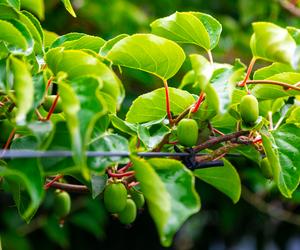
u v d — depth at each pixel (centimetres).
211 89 87
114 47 94
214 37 101
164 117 100
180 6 212
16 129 92
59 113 94
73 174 97
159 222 84
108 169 96
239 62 91
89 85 83
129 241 235
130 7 196
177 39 101
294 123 102
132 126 98
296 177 98
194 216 233
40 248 217
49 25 194
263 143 96
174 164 87
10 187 97
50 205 185
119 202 96
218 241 242
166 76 97
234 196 107
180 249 245
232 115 98
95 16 194
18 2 98
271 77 100
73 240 228
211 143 96
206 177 106
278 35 91
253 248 239
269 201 193
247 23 214
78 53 87
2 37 91
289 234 236
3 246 187
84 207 198
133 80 190
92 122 80
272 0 188
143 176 85
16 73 83
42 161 86
